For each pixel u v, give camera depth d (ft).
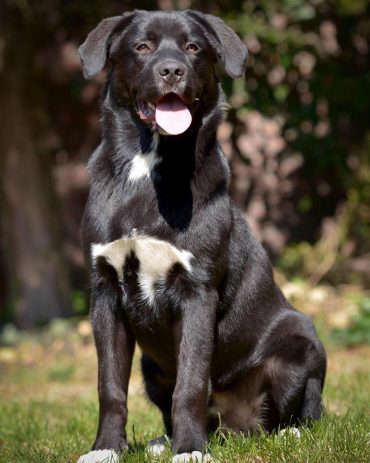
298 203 75.92
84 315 69.97
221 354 28.04
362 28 69.51
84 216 26.91
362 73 69.82
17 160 65.72
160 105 26.12
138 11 27.91
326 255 69.36
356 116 68.49
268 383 28.58
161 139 26.12
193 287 25.88
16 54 65.21
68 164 77.41
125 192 26.21
